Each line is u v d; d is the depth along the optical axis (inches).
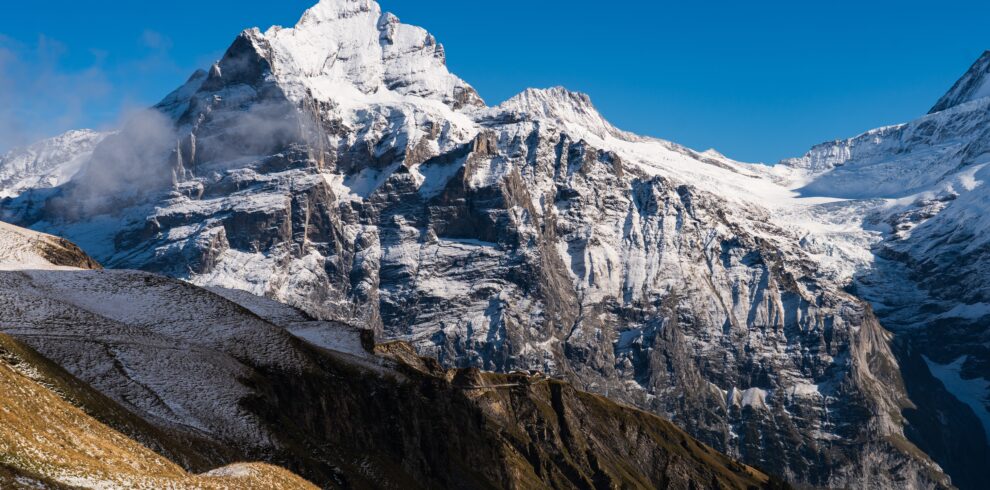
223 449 5718.5
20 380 4503.0
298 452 6215.6
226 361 6865.2
